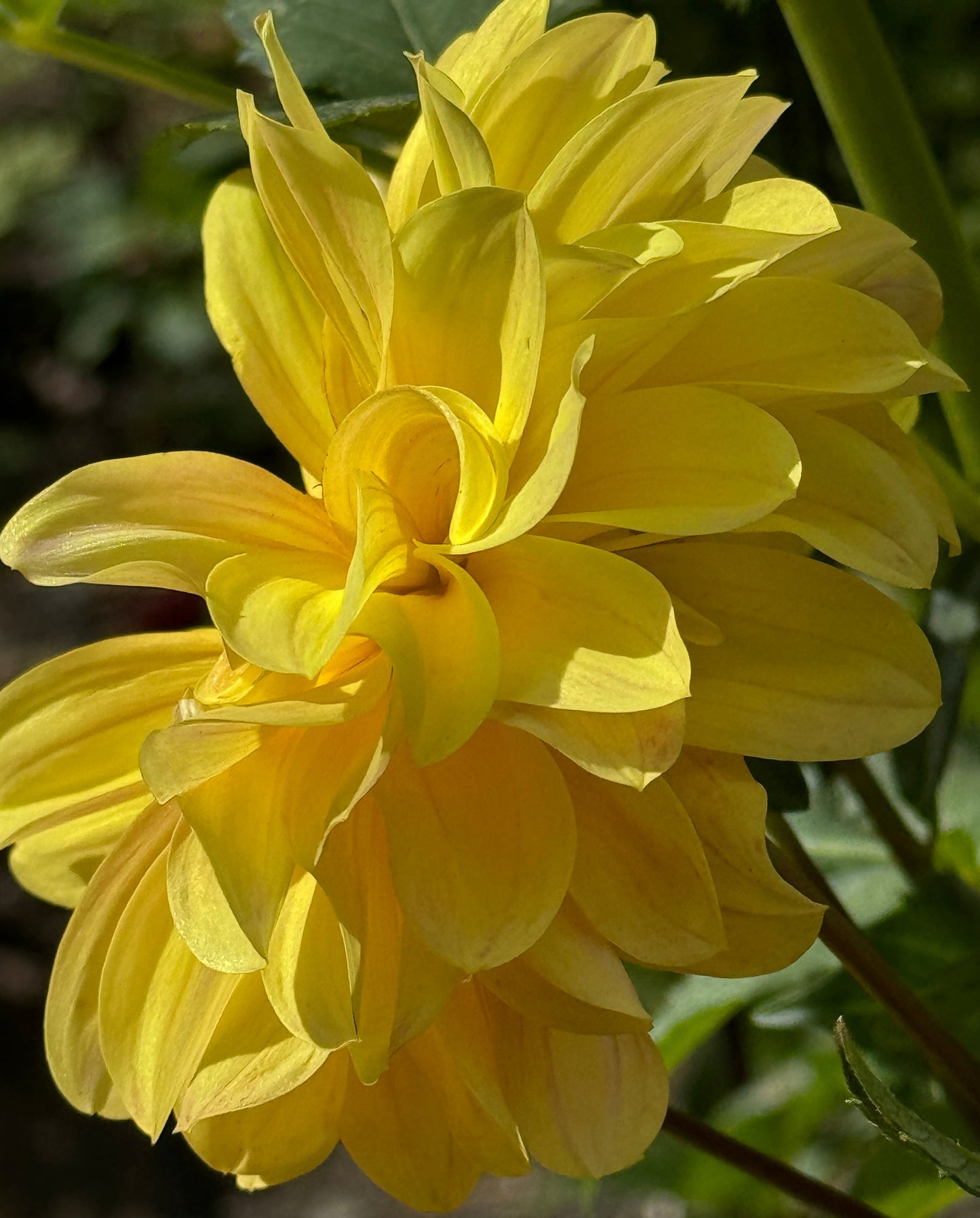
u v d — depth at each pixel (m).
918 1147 0.41
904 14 0.68
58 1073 0.43
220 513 0.42
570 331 0.40
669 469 0.40
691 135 0.41
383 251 0.40
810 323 0.41
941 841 0.54
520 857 0.41
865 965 0.45
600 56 0.42
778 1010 0.50
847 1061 0.41
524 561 0.40
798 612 0.40
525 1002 0.42
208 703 0.41
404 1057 0.44
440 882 0.40
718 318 0.41
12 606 1.91
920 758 0.50
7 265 1.85
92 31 0.94
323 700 0.41
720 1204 0.61
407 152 0.42
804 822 0.54
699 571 0.41
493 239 0.40
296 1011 0.41
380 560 0.41
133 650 0.43
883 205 0.47
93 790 0.43
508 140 0.42
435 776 0.41
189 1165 1.64
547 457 0.39
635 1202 1.01
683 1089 0.69
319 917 0.42
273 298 0.44
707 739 0.40
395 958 0.42
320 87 0.51
